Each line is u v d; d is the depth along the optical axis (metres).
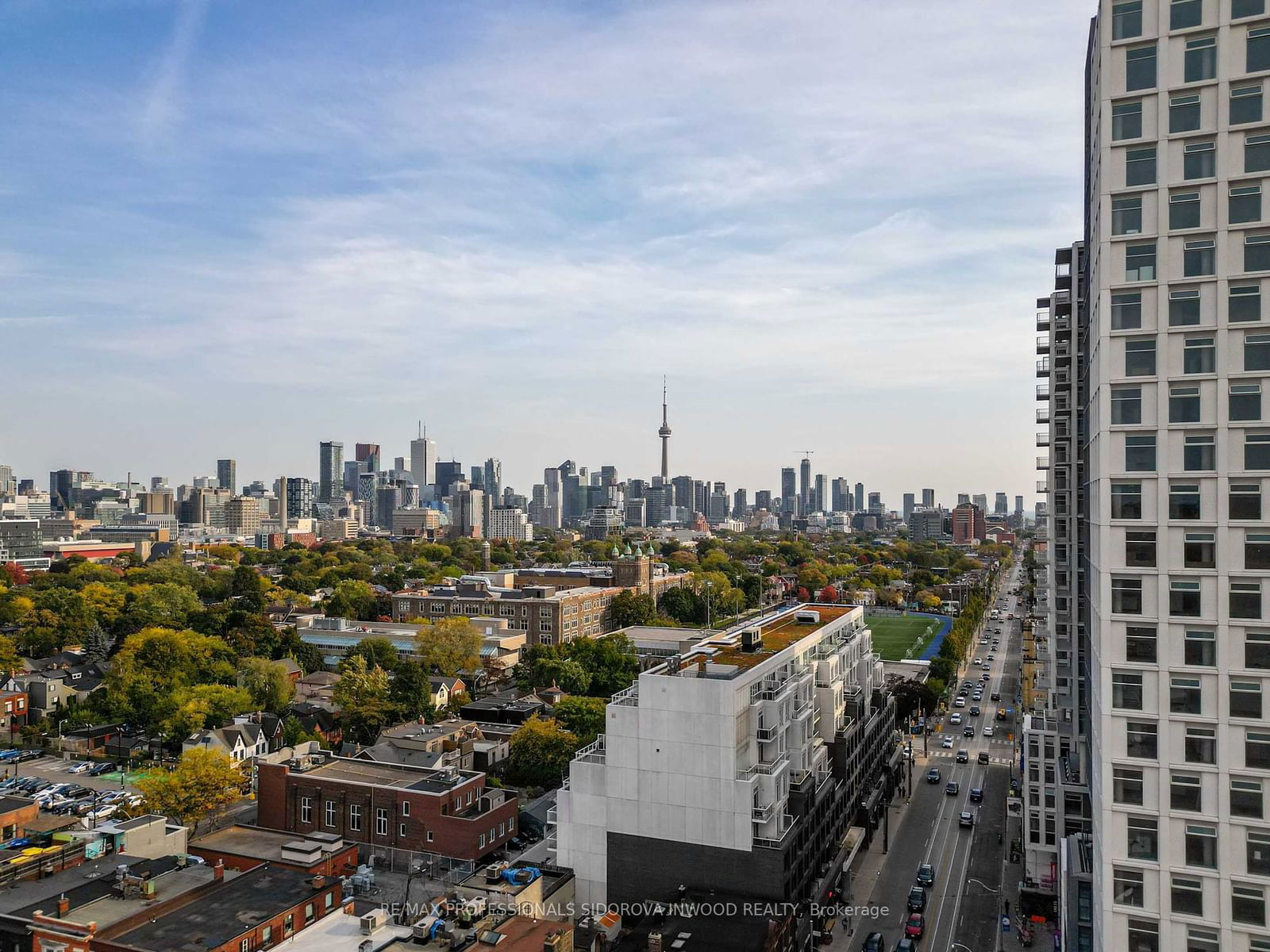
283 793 126.44
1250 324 61.78
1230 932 60.84
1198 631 62.44
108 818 131.75
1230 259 62.47
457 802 122.00
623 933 91.50
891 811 151.75
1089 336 95.25
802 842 100.94
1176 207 63.81
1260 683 60.72
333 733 187.12
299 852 100.00
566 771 148.62
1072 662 118.50
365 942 73.31
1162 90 64.00
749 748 98.44
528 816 132.88
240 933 76.62
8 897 82.75
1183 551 62.91
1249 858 60.69
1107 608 64.69
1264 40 61.84
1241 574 61.44
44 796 148.12
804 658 120.69
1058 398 129.38
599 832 99.50
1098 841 69.44
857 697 134.25
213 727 176.62
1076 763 117.94
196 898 84.56
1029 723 127.00
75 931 75.88
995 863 127.88
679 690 96.00
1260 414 61.47
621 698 103.06
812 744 111.31
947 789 160.38
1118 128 65.31
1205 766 61.88
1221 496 62.06
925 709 192.25
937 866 127.19
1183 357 63.47
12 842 96.19
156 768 144.00
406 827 119.75
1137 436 64.38
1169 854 62.53
